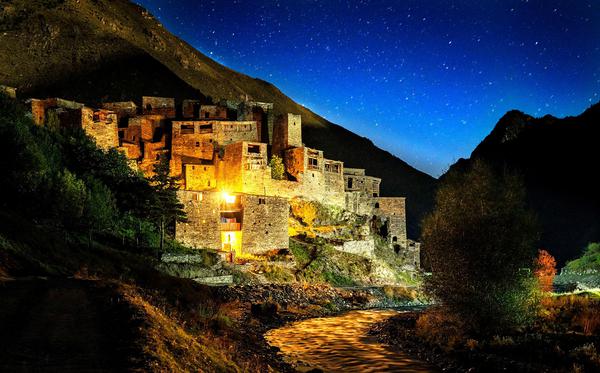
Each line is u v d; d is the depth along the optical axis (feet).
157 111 347.77
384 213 367.45
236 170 290.35
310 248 277.85
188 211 232.73
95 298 83.56
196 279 197.26
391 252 341.21
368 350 110.73
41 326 61.46
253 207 254.88
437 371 92.43
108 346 54.49
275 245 260.62
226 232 247.70
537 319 116.16
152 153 307.58
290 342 119.75
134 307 74.49
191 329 85.05
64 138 248.73
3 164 172.45
